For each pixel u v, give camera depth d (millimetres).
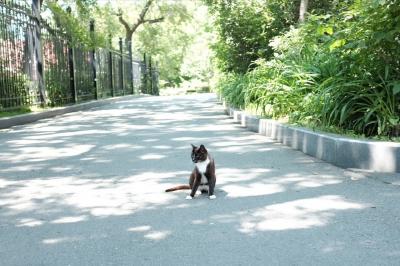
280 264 2848
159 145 7699
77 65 18594
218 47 16047
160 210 4062
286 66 8828
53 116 13820
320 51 8414
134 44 46438
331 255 2979
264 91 9477
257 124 9094
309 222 3654
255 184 4961
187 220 3764
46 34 15500
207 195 4562
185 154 6832
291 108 8469
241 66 15344
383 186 4719
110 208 4145
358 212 3887
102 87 22734
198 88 55625
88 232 3504
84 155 6867
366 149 5426
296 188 4746
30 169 5914
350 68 6738
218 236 3371
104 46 22250
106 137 8797
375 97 6406
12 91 13039
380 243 3178
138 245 3215
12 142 8289
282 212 3934
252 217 3812
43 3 19391
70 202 4359
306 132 6664
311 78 7836
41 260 2980
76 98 18016
